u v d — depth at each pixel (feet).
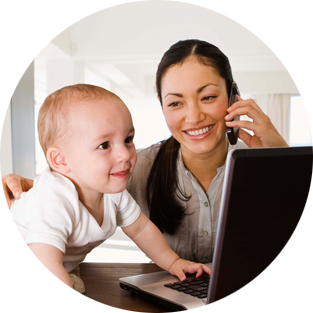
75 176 2.26
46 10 13.01
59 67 15.56
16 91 11.43
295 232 1.57
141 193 4.06
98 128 2.08
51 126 2.22
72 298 1.81
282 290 1.72
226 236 1.44
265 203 1.44
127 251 10.22
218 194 3.76
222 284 1.52
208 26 14.44
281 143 3.50
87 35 15.14
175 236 3.92
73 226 2.20
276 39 14.12
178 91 3.28
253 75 25.89
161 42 14.74
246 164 1.34
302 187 1.47
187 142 3.47
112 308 2.05
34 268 1.91
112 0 13.82
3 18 10.26
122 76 20.67
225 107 3.40
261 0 13.88
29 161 12.27
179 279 2.40
